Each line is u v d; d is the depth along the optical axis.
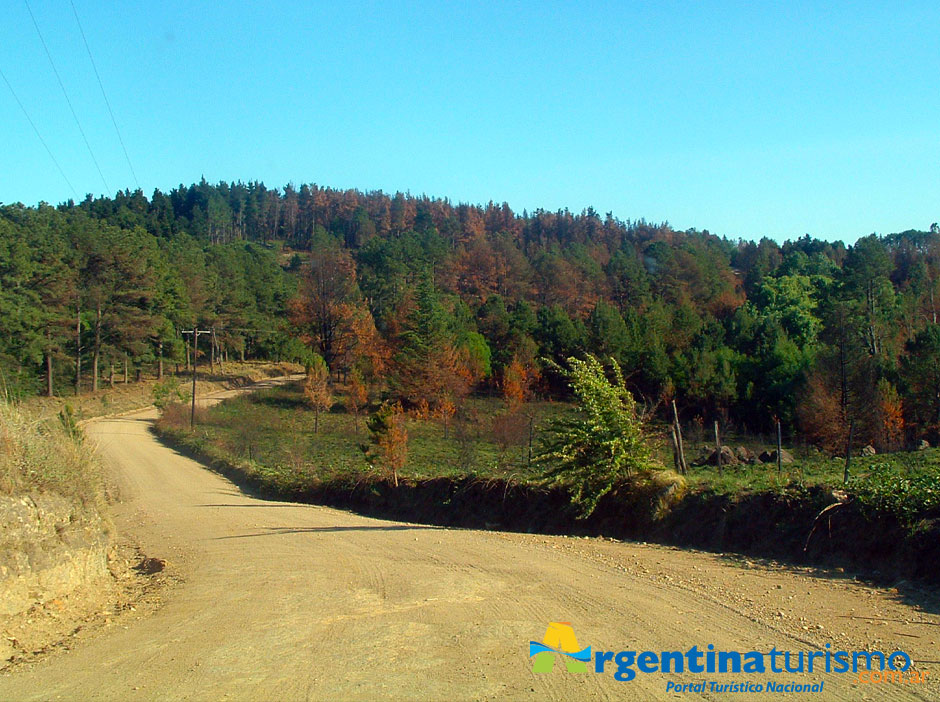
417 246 101.25
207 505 23.12
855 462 21.05
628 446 14.27
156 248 80.00
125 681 6.21
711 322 66.12
